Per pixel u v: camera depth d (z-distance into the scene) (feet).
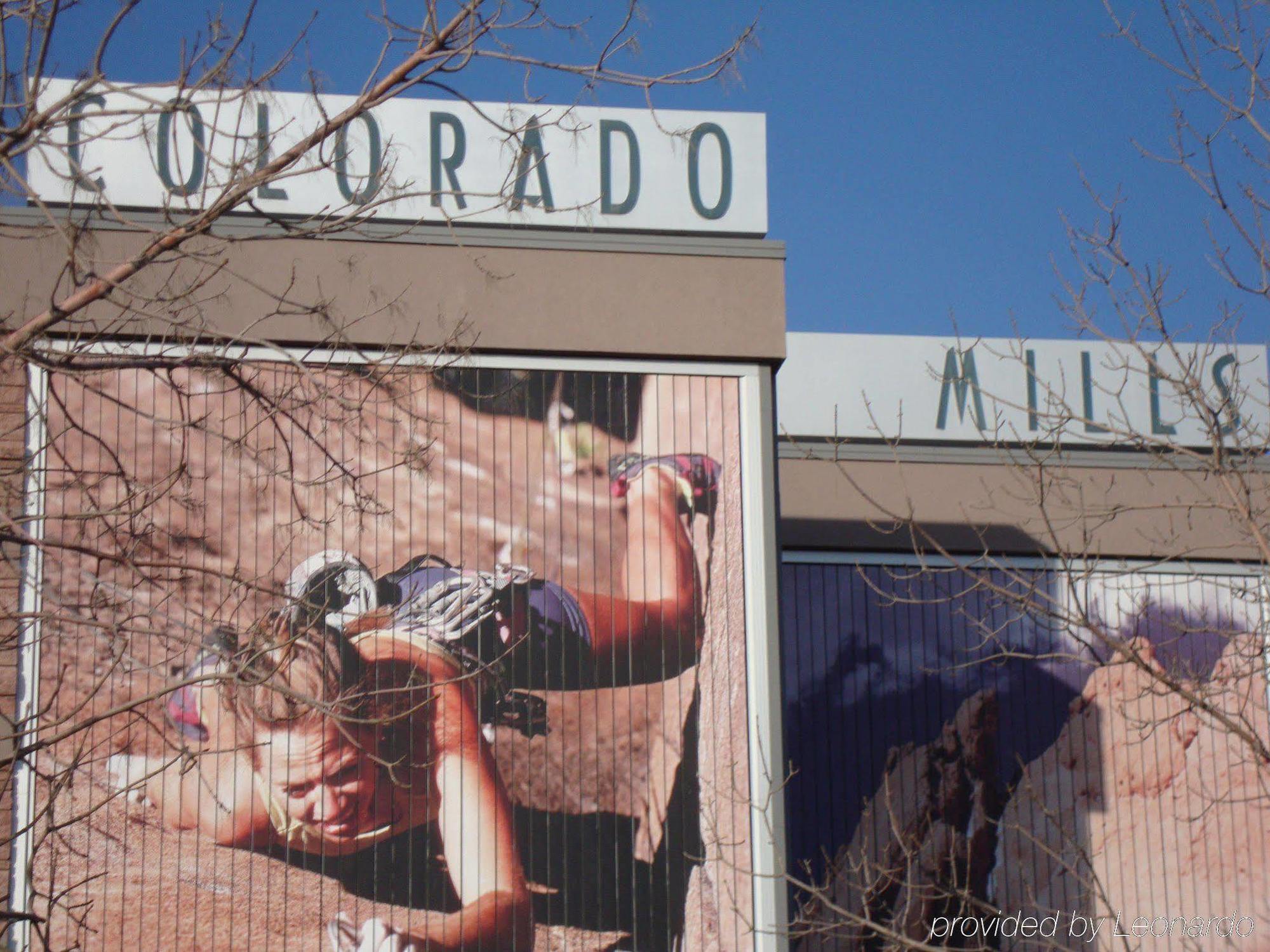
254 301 47.09
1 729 42.55
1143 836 64.85
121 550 34.27
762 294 50.16
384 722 27.81
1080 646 66.74
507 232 49.34
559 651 47.03
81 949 42.83
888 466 68.69
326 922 44.37
